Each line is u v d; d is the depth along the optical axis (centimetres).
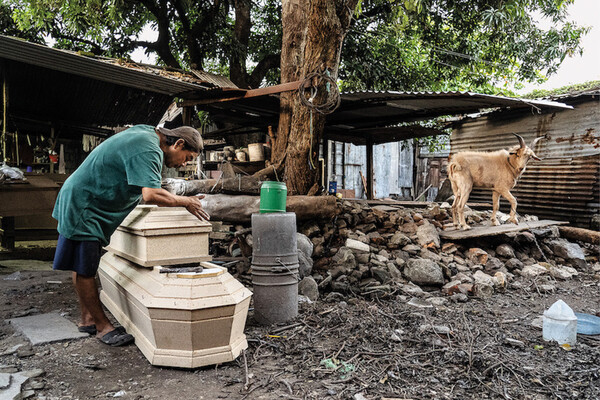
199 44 1261
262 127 1040
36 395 257
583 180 844
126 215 336
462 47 1300
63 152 1190
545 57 1223
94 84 805
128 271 344
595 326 409
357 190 1596
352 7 575
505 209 998
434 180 1705
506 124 1007
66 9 1109
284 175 634
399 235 616
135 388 269
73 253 319
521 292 548
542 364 319
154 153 313
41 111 955
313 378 287
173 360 294
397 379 286
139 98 856
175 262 324
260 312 398
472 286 520
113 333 337
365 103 771
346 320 401
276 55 1263
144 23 1360
